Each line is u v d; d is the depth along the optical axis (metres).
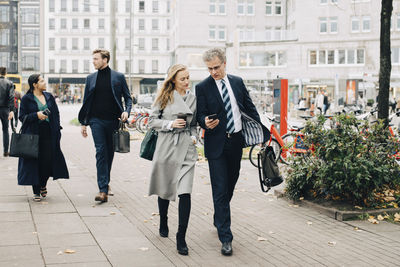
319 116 6.82
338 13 49.31
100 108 6.82
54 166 6.72
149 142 4.92
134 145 15.53
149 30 86.31
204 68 58.81
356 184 6.10
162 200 5.02
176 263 4.29
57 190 7.56
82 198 6.99
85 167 10.13
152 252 4.59
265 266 4.27
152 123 4.81
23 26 86.88
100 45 86.69
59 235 5.07
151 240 4.98
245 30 59.88
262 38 52.75
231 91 4.85
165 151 4.78
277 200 7.05
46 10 85.88
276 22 60.75
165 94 4.83
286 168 7.17
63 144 15.04
